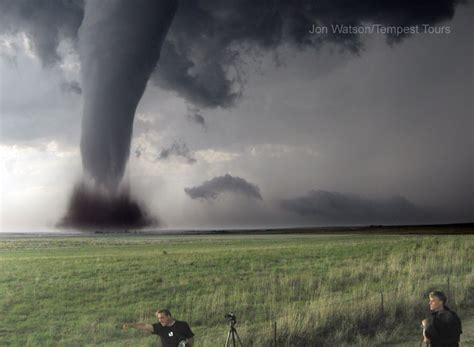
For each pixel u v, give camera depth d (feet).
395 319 45.34
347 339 40.73
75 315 63.36
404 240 167.73
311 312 46.88
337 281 77.25
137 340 49.62
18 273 102.01
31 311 66.49
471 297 53.16
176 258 129.08
